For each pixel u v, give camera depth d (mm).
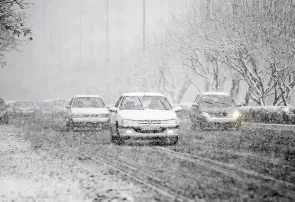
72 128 51531
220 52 74375
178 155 30391
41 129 55969
